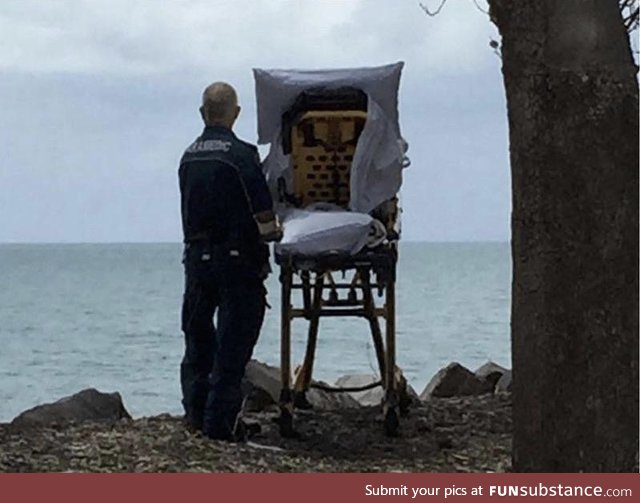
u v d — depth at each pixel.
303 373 11.18
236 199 9.98
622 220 8.43
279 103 10.43
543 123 8.45
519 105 8.52
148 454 9.87
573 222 8.44
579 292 8.47
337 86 10.33
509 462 9.88
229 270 10.02
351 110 10.48
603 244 8.43
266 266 10.12
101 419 11.23
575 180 8.42
